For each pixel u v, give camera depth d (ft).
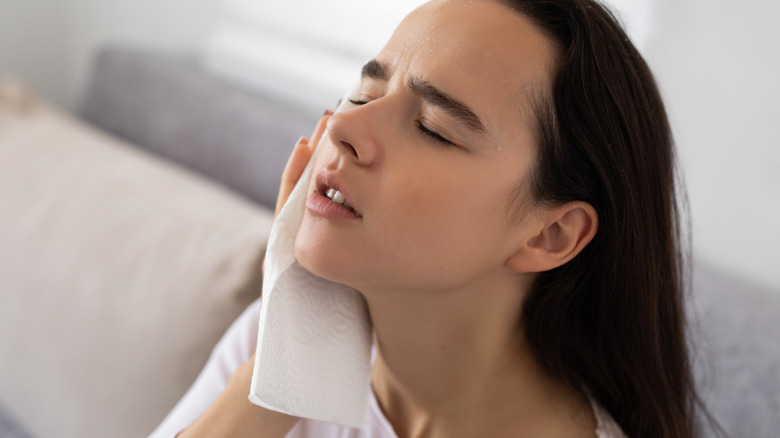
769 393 2.50
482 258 1.94
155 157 4.63
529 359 2.29
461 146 1.82
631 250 2.11
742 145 3.27
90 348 3.34
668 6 3.38
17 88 4.66
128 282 3.35
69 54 6.72
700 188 3.42
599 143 1.96
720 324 2.72
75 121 4.84
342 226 1.83
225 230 3.36
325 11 4.50
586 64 1.91
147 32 5.75
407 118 1.83
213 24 5.18
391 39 1.97
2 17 6.31
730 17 3.22
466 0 1.91
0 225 3.84
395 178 1.79
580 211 2.02
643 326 2.22
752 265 3.30
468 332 2.13
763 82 3.16
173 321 3.18
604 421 2.29
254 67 4.96
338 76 4.52
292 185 2.17
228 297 3.14
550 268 2.05
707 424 2.61
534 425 2.22
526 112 1.86
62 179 3.87
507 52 1.83
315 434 2.47
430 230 1.82
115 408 3.26
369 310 2.19
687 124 3.42
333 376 2.05
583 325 2.28
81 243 3.55
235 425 2.15
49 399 3.49
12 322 3.61
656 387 2.29
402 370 2.25
